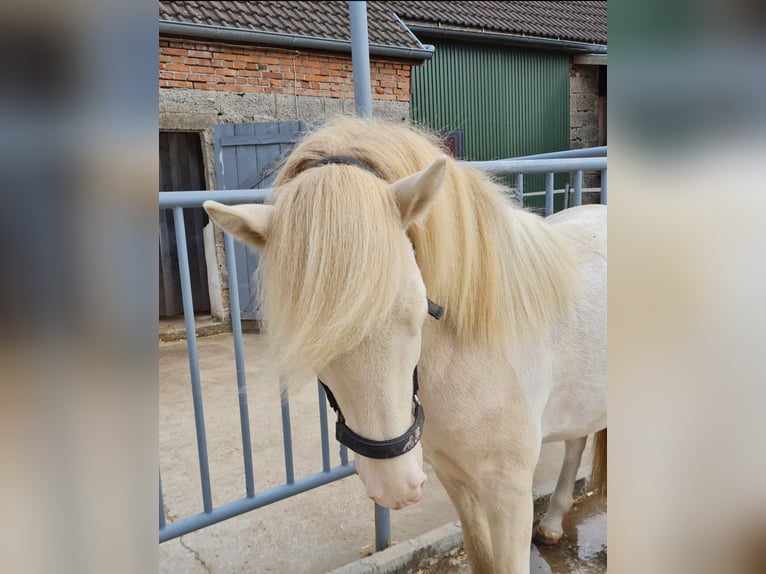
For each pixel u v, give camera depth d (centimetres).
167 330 444
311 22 507
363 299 72
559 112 720
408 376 82
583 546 181
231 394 318
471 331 106
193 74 434
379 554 167
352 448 81
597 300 129
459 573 166
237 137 443
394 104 536
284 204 80
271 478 223
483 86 651
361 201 77
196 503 207
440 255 96
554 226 141
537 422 117
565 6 811
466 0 703
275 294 77
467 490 132
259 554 178
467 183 108
